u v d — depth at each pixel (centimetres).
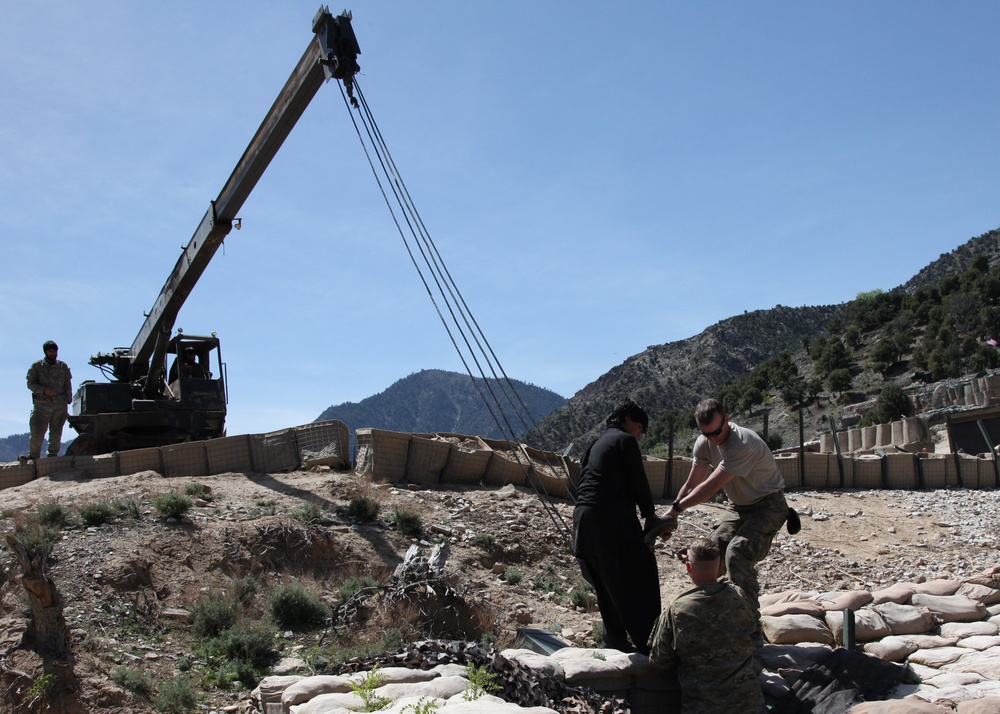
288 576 1089
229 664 862
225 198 1416
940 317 9994
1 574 986
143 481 1395
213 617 934
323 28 1116
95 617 906
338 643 919
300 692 523
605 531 608
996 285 9831
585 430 13550
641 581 609
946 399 5666
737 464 602
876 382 9088
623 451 619
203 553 1088
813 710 561
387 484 1490
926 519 1830
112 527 1117
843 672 591
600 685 566
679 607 531
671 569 1318
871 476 2170
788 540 1603
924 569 1472
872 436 3488
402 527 1265
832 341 10212
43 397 1689
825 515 1792
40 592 802
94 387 1727
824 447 3931
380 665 589
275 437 1588
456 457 1608
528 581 1212
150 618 939
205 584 1029
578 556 621
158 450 1529
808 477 2111
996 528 1742
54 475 1501
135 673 805
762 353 17475
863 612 704
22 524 1096
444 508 1412
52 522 1127
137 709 769
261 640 891
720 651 522
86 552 1033
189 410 1781
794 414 9056
